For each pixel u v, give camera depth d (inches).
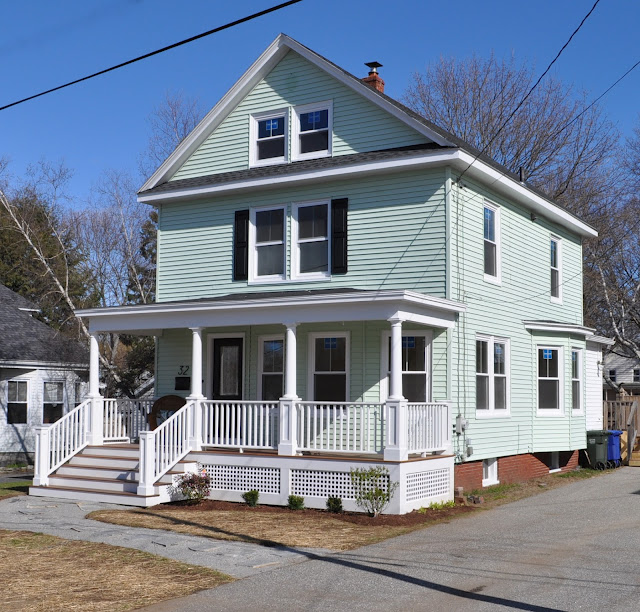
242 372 754.2
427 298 600.7
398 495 567.8
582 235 974.4
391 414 577.9
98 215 1439.5
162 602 342.6
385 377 673.0
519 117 1455.5
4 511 587.5
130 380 1251.8
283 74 774.5
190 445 664.4
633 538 478.6
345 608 329.1
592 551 440.8
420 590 356.8
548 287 870.4
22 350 1100.5
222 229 783.1
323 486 599.2
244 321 650.8
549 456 861.2
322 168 706.2
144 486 613.3
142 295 1242.0
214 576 385.1
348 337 689.6
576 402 885.8
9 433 1084.5
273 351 740.0
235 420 720.3
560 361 850.1
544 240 866.8
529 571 392.2
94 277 1352.1
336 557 427.2
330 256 716.7
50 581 379.9
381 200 696.4
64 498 656.4
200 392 674.2
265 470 626.5
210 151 812.0
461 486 662.5
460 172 685.3
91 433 719.1
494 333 733.3
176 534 492.1
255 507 611.5
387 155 676.1
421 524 536.1
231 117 802.8
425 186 677.3
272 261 753.0
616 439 918.4
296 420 620.4
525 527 522.6
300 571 394.9
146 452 617.9
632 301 1366.9
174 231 814.5
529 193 781.9
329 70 739.4
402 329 676.1
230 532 499.8
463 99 1477.6
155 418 764.0
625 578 376.5
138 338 1343.5
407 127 699.4
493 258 746.2
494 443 722.8
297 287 727.1
